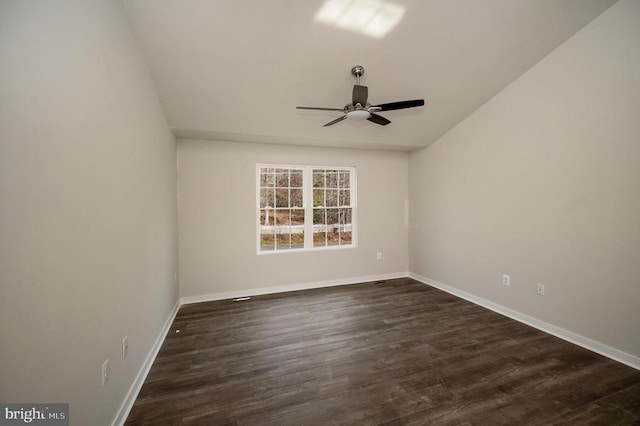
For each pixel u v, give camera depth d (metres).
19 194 0.86
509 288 3.06
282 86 2.71
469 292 3.61
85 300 1.24
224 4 1.90
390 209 4.68
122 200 1.66
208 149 3.68
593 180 2.31
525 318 2.89
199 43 2.16
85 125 1.25
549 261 2.66
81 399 1.19
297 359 2.25
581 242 2.40
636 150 2.05
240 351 2.38
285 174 4.19
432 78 2.80
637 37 2.03
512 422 1.58
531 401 1.74
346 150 4.39
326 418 1.62
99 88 1.39
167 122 3.00
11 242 0.83
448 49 2.47
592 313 2.33
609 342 2.23
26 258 0.89
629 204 2.10
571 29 2.36
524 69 2.79
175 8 1.88
